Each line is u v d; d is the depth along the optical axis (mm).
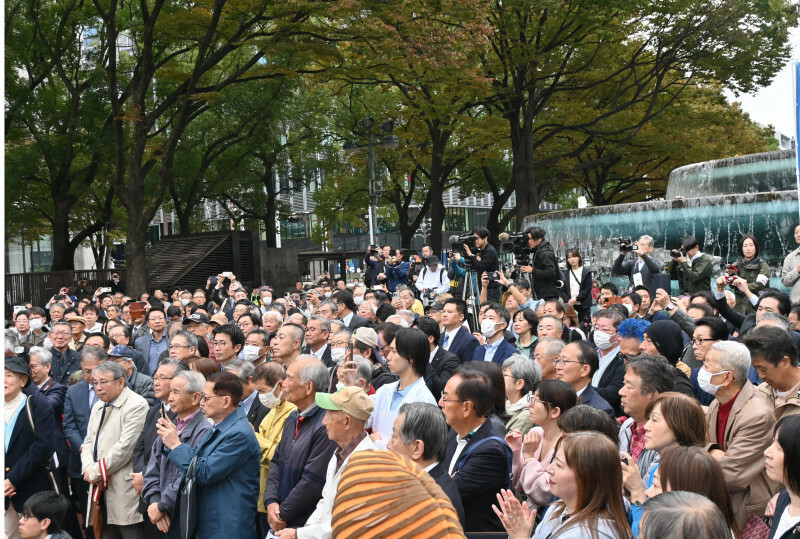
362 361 7098
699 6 25641
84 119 26953
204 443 5719
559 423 4465
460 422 4883
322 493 5262
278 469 5695
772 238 14906
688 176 21406
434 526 1493
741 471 4562
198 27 22234
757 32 25922
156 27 22156
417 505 1511
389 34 19734
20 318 12305
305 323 11422
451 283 13539
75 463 7770
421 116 28797
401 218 37719
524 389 6012
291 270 31562
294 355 7809
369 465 1595
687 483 3527
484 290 11562
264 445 6398
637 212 17172
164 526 5910
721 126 33969
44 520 5832
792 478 3467
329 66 23172
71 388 8055
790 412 4992
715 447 4625
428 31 20047
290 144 36562
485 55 25500
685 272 10695
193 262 28594
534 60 25984
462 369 5000
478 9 20281
